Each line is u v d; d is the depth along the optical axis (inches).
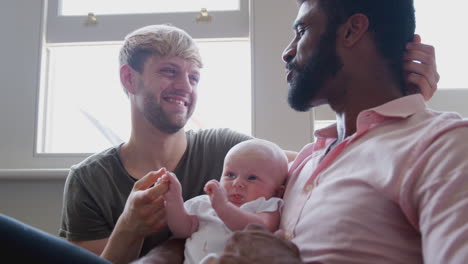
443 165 19.2
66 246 22.2
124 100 60.1
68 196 40.7
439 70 56.5
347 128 27.3
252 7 55.6
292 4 55.1
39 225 52.9
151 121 40.7
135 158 42.9
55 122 60.8
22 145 57.1
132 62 41.3
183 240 32.5
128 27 58.9
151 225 32.3
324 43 26.6
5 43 58.4
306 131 53.5
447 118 22.6
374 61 26.1
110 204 40.1
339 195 23.0
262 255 18.2
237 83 59.7
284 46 54.8
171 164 42.8
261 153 32.6
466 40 56.5
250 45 55.9
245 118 59.2
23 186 53.7
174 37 41.2
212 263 20.3
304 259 22.6
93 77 60.9
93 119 60.5
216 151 42.8
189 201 34.1
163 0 60.6
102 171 41.5
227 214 28.3
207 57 60.1
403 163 20.9
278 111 54.0
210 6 60.0
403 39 26.8
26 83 57.8
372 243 21.0
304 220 24.0
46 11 59.7
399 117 24.3
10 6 58.8
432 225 18.4
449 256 17.2
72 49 61.2
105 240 39.5
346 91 26.8
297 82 27.6
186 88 40.8
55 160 56.7
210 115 59.7
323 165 25.9
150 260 28.2
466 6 56.7
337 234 21.8
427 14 57.3
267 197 31.8
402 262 20.7
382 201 21.5
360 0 26.0
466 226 17.2
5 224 20.2
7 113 57.6
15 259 19.8
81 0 61.2
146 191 30.6
